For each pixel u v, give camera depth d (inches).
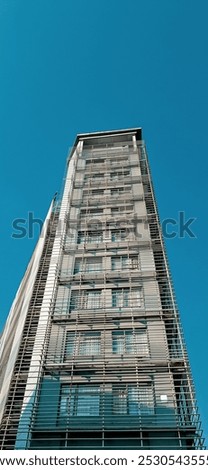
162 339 938.7
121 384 852.6
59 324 1013.2
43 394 840.3
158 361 882.1
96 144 2078.0
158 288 1093.1
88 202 1533.0
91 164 1820.9
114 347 951.0
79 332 993.5
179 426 748.0
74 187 1646.2
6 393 879.7
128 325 992.2
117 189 1614.2
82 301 1086.4
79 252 1270.9
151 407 799.7
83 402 823.7
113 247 1278.3
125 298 1087.0
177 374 868.6
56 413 796.6
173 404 796.0
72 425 768.9
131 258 1234.6
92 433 763.4
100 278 1148.5
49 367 895.1
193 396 793.6
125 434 757.9
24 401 842.2
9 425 805.9
